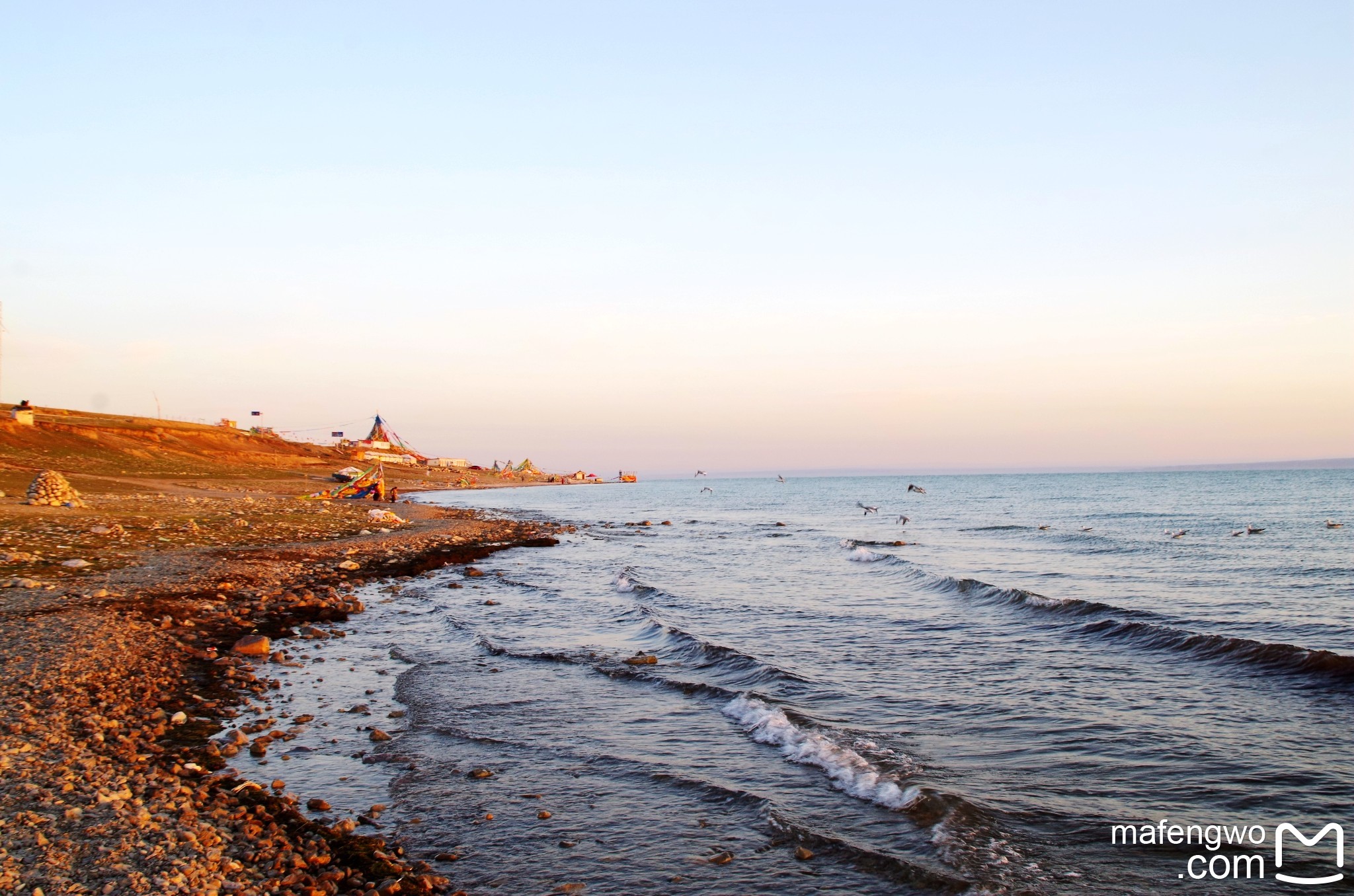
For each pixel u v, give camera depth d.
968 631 20.28
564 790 10.16
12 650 14.51
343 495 71.94
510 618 22.22
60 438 75.19
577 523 71.00
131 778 9.30
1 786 8.68
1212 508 79.81
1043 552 41.03
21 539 27.66
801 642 18.97
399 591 26.94
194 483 70.00
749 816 9.40
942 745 11.72
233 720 12.41
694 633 20.05
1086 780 10.34
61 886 6.75
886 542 48.75
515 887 7.75
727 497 153.50
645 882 7.86
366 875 7.65
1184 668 16.22
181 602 20.31
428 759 11.20
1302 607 23.38
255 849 7.92
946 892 7.53
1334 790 9.95
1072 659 17.11
